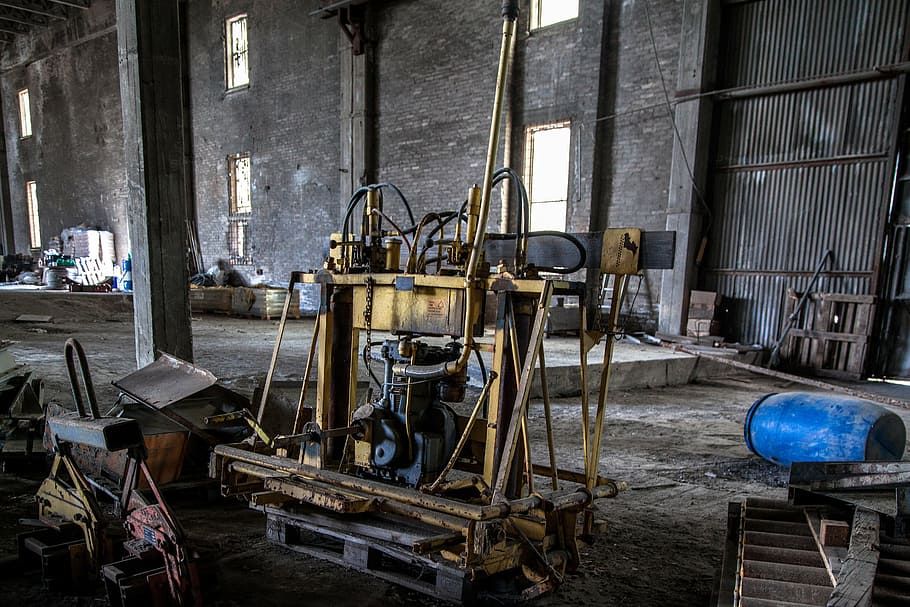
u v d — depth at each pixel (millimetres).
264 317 13688
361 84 12945
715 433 5523
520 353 2545
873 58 7949
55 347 8594
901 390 7641
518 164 10922
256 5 15055
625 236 2646
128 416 3514
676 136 9117
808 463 2771
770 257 8984
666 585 2705
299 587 2543
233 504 3479
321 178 14281
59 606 2330
